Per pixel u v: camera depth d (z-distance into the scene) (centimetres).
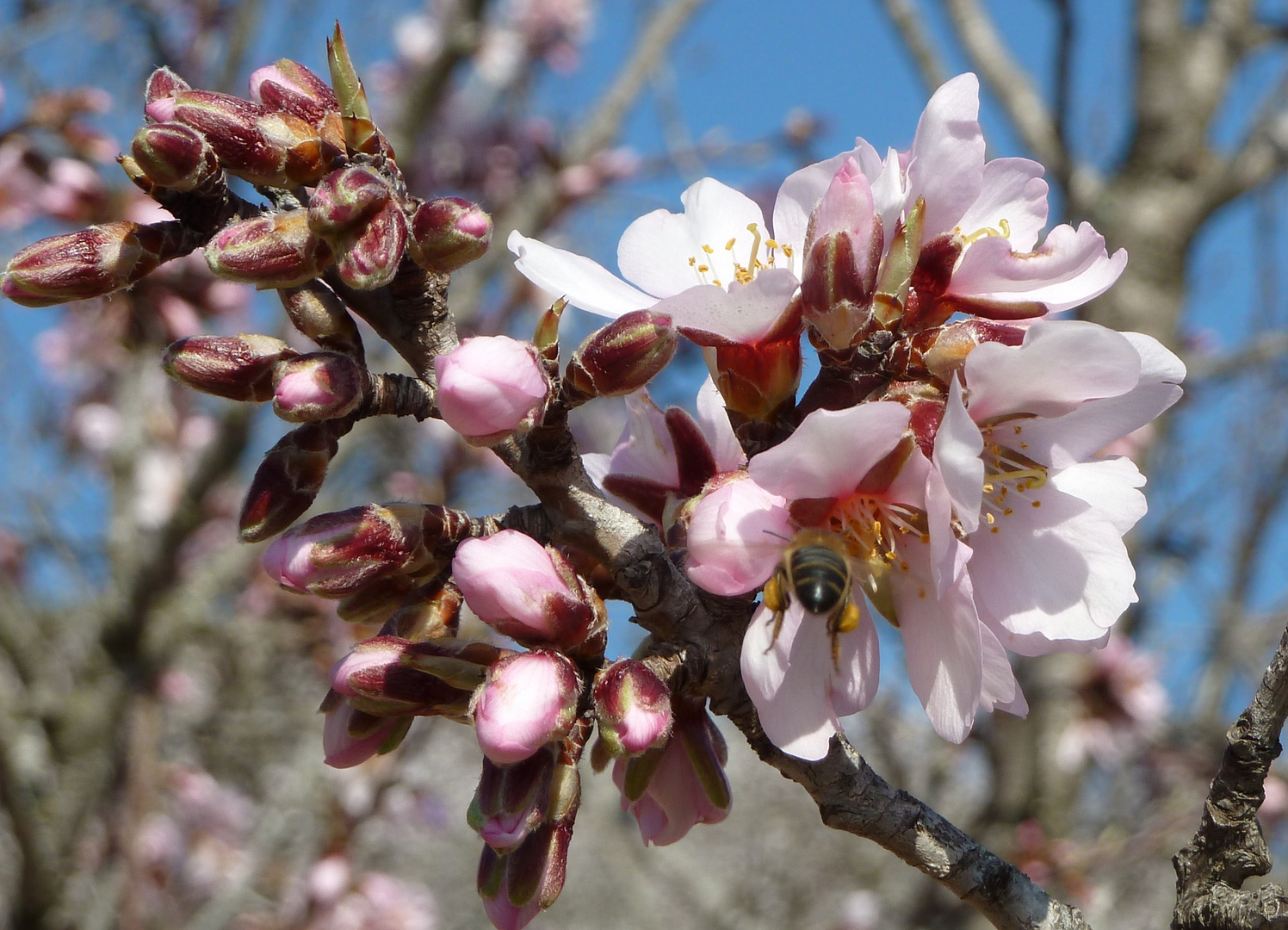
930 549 22
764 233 25
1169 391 22
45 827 55
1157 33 59
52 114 51
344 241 22
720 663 22
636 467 24
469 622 39
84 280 22
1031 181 24
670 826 23
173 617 60
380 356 60
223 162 22
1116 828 61
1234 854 22
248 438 58
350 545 22
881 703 62
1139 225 57
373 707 22
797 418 23
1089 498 23
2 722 55
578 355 22
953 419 21
